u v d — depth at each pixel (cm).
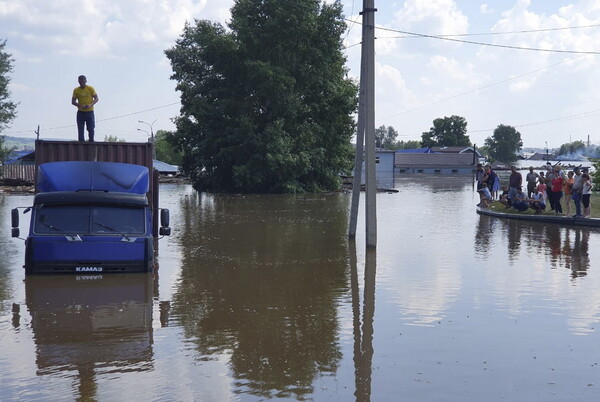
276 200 4169
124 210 1333
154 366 770
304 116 5438
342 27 5222
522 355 813
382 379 726
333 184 5569
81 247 1288
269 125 5131
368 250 1756
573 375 738
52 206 1305
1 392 680
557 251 1709
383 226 2411
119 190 1355
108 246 1298
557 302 1107
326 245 1870
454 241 1947
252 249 1788
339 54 5347
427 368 763
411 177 9269
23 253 1680
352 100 5378
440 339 886
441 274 1385
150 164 1631
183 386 701
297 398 666
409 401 660
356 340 883
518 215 2588
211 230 2281
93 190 1341
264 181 5256
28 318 995
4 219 2609
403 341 877
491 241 1938
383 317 1012
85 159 1581
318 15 5238
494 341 875
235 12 5316
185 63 5719
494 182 3198
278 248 1808
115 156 1606
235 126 5316
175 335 907
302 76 5234
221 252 1727
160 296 1159
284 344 864
